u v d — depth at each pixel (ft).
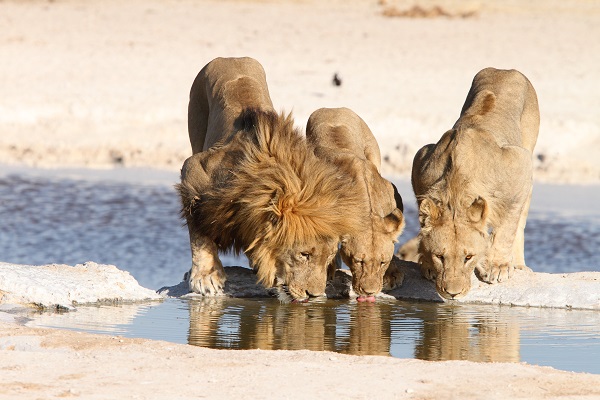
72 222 73.87
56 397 25.43
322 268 38.50
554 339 35.37
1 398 25.21
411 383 27.17
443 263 40.19
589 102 111.45
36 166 94.68
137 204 80.64
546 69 128.16
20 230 71.36
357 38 150.41
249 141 38.99
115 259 63.52
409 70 126.62
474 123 43.98
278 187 37.37
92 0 184.34
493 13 179.32
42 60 128.88
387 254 40.01
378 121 101.45
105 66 127.24
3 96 109.29
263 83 47.83
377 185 41.45
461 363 29.40
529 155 43.34
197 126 49.70
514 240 43.86
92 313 38.78
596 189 87.97
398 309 40.70
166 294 44.11
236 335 35.55
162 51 138.21
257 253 38.47
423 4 189.37
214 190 39.78
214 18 168.04
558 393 26.53
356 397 25.85
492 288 42.68
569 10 184.65
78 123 104.68
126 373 27.78
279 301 41.34
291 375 27.73
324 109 46.39
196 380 27.17
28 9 170.19
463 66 130.31
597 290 41.57
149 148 99.25
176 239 69.56
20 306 38.83
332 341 34.88
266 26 160.76
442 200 40.65
